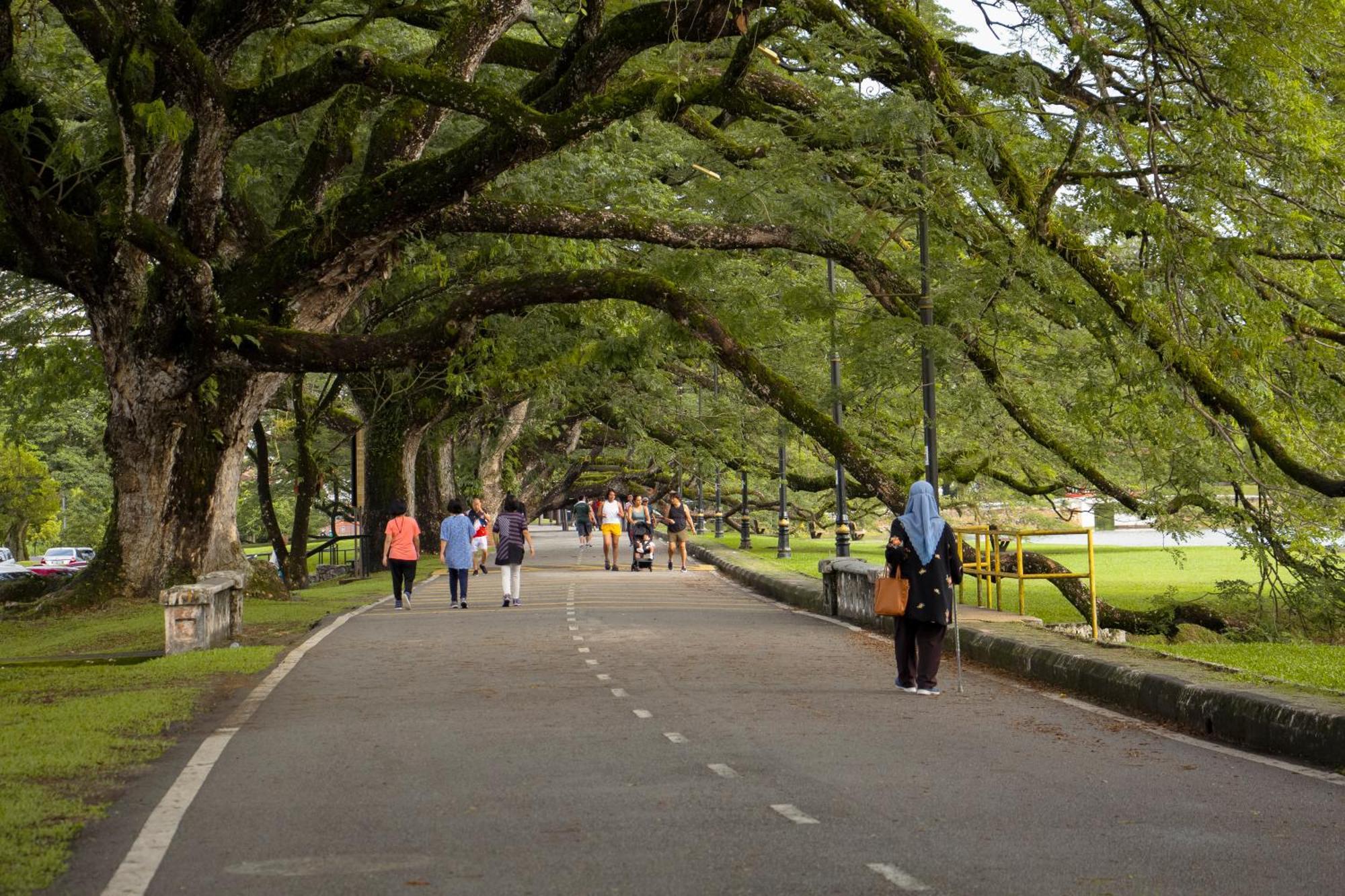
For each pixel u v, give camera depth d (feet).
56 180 66.64
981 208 64.54
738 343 68.23
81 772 26.37
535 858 19.57
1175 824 21.75
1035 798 23.84
